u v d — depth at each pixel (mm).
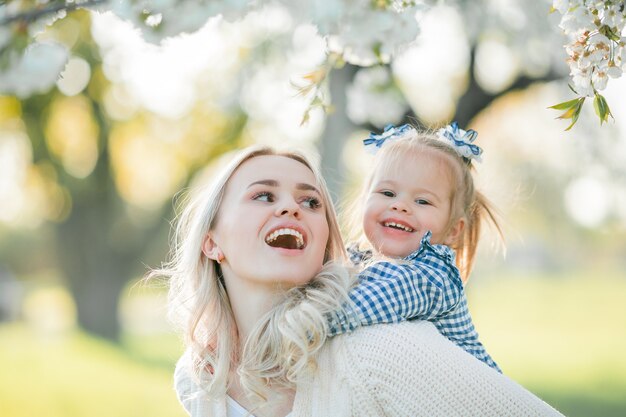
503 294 28797
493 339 14773
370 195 2588
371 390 1898
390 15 1659
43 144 13648
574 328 16875
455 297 2156
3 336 15156
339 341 1973
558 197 13516
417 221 2504
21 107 12602
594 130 7258
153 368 11016
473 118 6809
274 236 2053
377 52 1752
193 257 2221
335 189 6344
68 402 8289
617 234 35438
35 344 13523
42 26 1501
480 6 5895
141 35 1521
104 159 14562
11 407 8078
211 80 9609
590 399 8758
